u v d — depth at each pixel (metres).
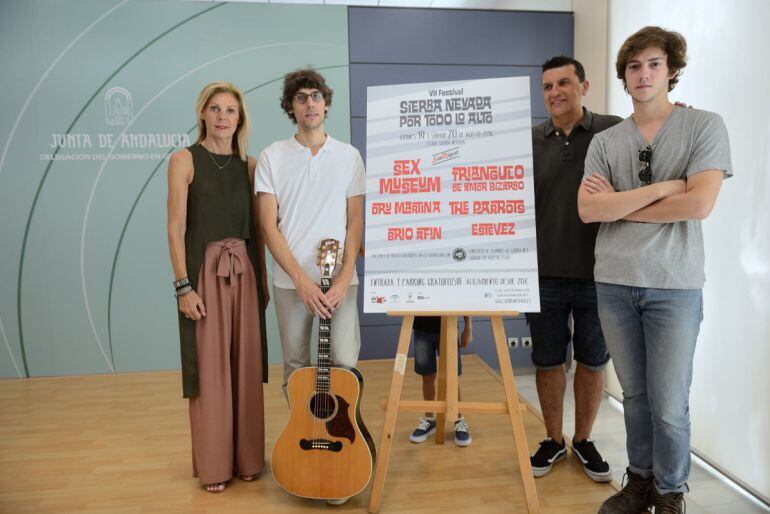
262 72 4.20
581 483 2.52
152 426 3.24
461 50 4.32
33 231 4.09
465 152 2.32
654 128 2.07
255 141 4.25
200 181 2.41
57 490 2.48
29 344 4.16
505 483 2.51
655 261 2.01
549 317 2.60
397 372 2.28
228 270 2.42
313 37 4.21
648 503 2.23
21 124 4.00
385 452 2.26
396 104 2.35
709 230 2.83
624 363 2.18
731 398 2.70
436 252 2.30
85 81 4.03
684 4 3.00
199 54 4.13
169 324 4.29
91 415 3.42
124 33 4.04
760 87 2.45
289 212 2.47
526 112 2.30
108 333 4.23
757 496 2.50
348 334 2.50
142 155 4.13
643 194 1.97
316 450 2.30
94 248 4.15
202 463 2.43
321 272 2.38
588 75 4.14
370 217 2.33
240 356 2.47
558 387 2.65
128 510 2.31
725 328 2.73
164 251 4.22
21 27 3.94
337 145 2.51
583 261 2.50
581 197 2.16
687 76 2.97
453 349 2.27
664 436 2.06
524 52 4.36
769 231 2.43
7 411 3.49
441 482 2.52
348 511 2.29
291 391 2.33
